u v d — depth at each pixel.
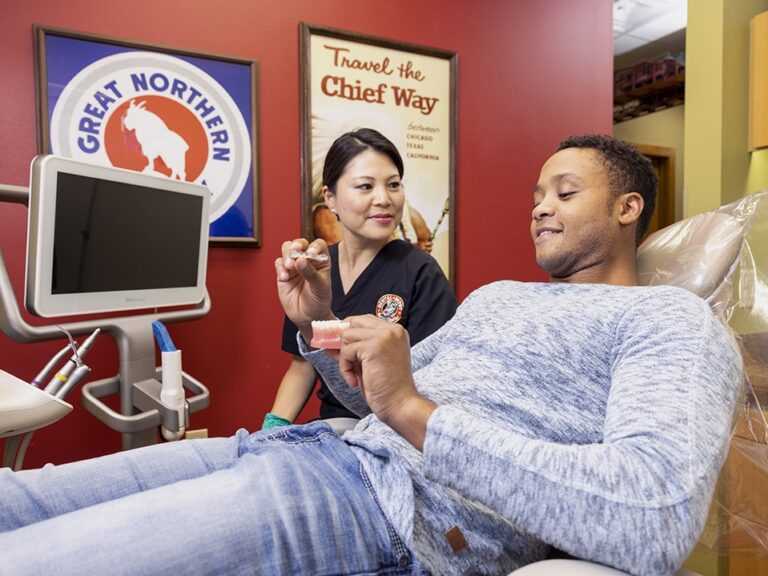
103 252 1.24
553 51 2.53
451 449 0.62
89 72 1.72
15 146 1.65
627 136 5.08
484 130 2.39
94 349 1.75
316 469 0.76
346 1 2.09
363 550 0.69
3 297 1.12
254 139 1.94
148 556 0.58
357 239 1.50
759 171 2.88
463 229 2.36
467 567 0.71
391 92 2.17
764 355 1.04
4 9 1.62
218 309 1.93
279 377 2.03
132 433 1.25
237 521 0.64
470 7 2.33
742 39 2.77
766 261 1.11
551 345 0.87
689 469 0.58
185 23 1.85
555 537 0.58
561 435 0.81
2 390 1.06
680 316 0.75
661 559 0.54
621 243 1.03
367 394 0.68
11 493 0.71
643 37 4.30
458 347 1.00
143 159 1.81
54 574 0.55
